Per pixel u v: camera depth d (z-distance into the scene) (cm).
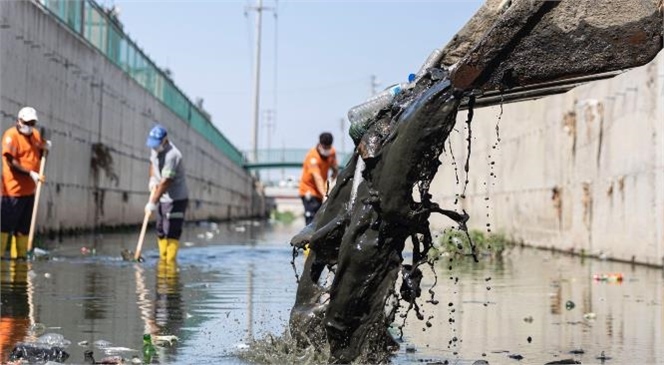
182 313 1173
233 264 2144
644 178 2272
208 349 897
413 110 786
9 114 2764
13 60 2789
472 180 4709
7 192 2155
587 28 838
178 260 2256
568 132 3009
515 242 3809
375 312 808
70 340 941
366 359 814
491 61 823
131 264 2052
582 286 1634
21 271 1789
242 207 11650
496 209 4178
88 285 1527
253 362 834
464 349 926
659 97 2144
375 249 802
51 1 3312
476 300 1384
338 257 831
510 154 3916
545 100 3334
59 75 3369
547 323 1123
